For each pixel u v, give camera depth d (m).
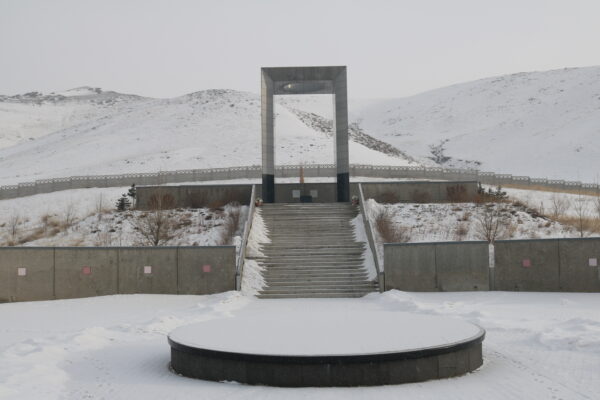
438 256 25.58
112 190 53.38
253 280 26.80
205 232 34.19
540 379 11.70
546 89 187.38
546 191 56.22
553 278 25.19
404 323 14.65
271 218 34.22
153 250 25.84
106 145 100.00
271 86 38.94
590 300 22.58
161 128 105.75
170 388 11.47
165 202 39.03
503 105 184.88
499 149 142.88
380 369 11.46
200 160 80.44
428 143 166.25
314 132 94.88
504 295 24.20
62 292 25.23
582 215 41.59
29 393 10.86
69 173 81.25
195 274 25.77
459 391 10.95
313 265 28.23
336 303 23.48
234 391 11.18
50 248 25.23
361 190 35.88
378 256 27.75
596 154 119.94
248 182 54.91
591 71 192.62
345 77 39.09
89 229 37.09
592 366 12.62
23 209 49.38
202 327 14.48
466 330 13.55
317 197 41.44
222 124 102.31
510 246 25.55
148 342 15.87
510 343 15.14
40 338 15.57
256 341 12.71
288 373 11.46
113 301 24.08
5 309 22.58
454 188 39.44
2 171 94.50
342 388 11.30
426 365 11.78
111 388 11.50
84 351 14.65
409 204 38.00
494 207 37.59
